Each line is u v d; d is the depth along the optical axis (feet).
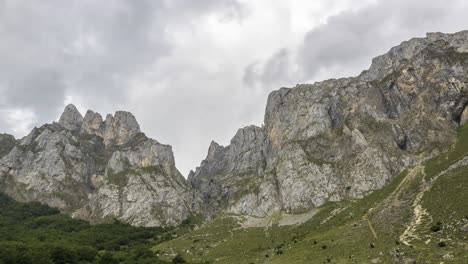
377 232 444.14
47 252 526.98
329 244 467.93
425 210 445.37
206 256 597.52
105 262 542.98
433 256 313.32
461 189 444.96
